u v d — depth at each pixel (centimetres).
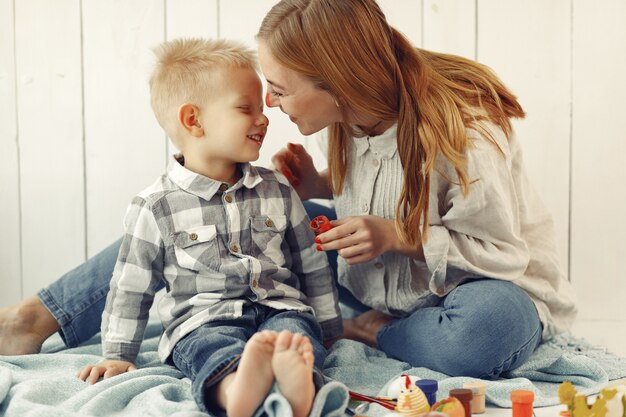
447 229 140
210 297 133
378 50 134
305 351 103
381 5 193
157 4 194
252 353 103
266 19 138
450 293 138
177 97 137
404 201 139
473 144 136
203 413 109
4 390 121
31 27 196
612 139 192
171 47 142
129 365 133
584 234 195
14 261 200
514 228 143
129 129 197
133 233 135
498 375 134
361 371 135
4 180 199
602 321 194
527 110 192
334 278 164
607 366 142
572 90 192
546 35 191
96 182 198
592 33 190
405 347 140
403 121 135
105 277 152
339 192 154
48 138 198
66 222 199
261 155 197
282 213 141
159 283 145
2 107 198
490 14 191
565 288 155
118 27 195
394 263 148
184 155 141
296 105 137
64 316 150
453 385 125
